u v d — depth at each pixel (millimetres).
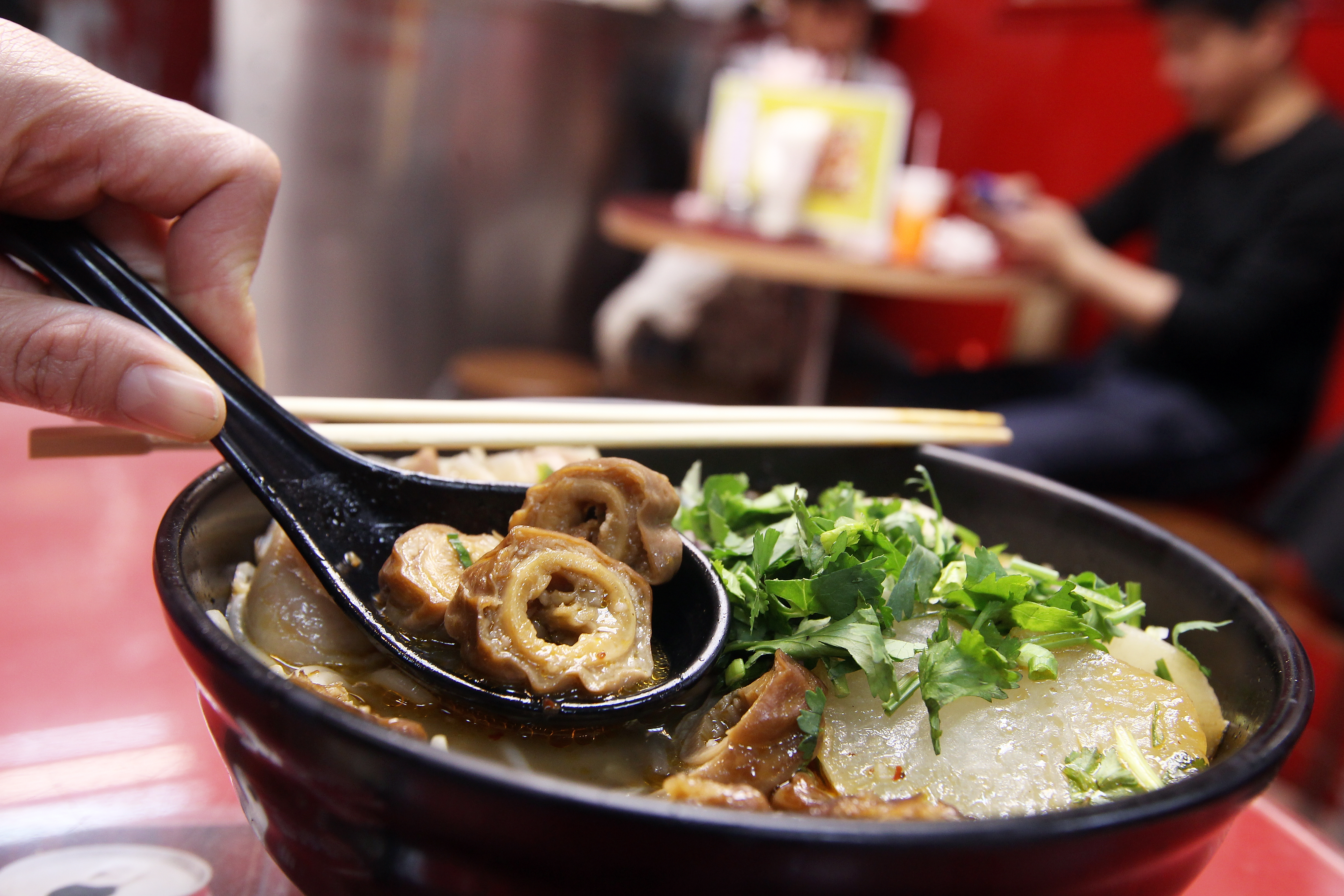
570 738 315
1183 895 261
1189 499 838
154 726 400
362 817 215
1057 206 1058
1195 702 340
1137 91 1061
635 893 199
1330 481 707
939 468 445
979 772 302
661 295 957
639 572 332
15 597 443
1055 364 928
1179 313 816
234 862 333
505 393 851
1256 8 807
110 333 313
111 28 841
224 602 340
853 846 187
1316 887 374
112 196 370
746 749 298
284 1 859
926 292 817
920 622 335
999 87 1239
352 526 363
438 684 302
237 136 384
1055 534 425
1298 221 800
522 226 974
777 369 970
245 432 347
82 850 328
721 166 943
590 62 944
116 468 508
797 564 354
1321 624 706
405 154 915
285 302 923
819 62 1076
